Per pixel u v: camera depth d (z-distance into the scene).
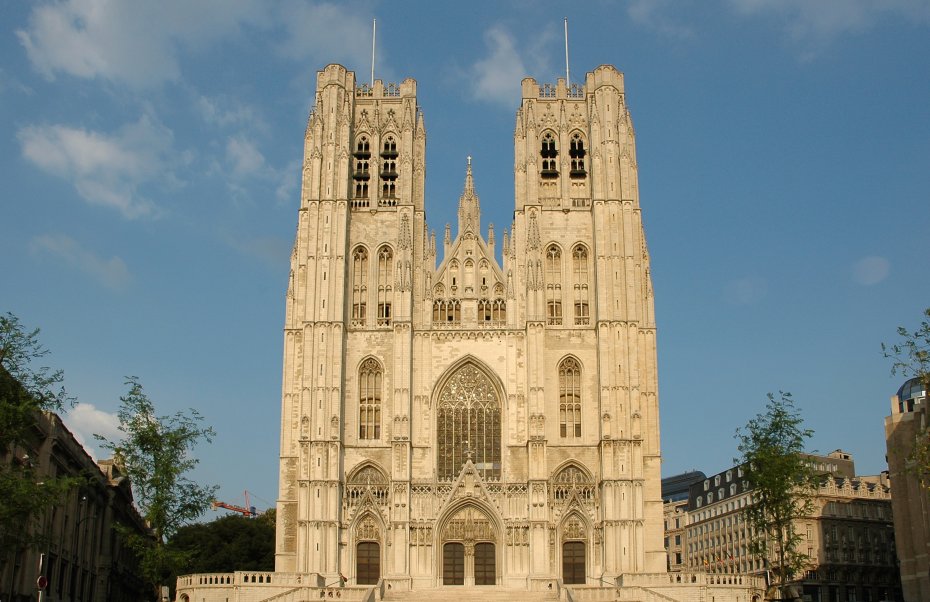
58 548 95.44
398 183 117.69
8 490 57.69
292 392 110.50
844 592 147.38
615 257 113.44
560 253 116.50
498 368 111.69
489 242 117.31
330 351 109.12
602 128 118.69
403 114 120.00
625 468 105.88
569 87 123.56
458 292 114.94
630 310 111.56
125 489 132.00
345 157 116.50
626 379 109.12
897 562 152.88
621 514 104.38
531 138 118.56
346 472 107.75
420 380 111.06
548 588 100.75
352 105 121.06
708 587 94.69
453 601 93.12
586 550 106.56
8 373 60.41
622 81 121.75
